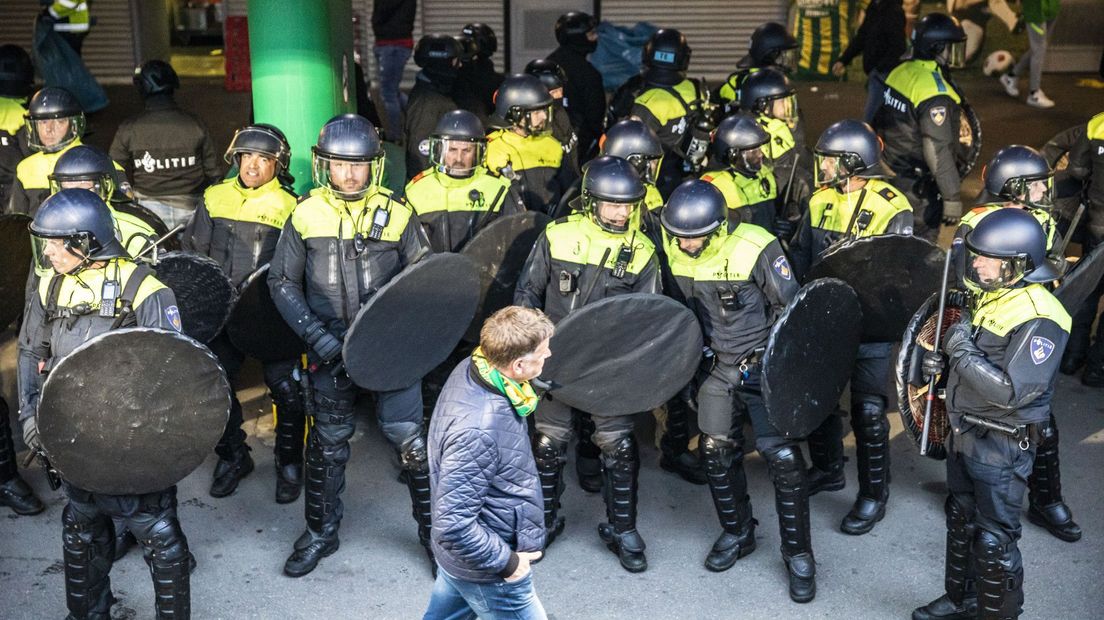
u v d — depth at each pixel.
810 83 14.57
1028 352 3.71
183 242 5.32
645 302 4.27
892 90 6.52
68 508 4.00
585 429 5.27
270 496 5.34
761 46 7.39
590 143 8.33
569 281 4.53
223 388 3.85
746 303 4.44
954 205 6.40
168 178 6.64
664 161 6.94
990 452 3.89
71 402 3.62
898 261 4.58
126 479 3.80
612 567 4.80
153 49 14.38
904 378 4.12
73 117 5.69
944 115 6.28
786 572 4.77
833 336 4.41
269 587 4.64
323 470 4.66
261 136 5.03
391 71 10.77
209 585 4.64
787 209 6.04
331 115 5.82
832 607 4.52
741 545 4.80
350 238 4.51
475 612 3.54
